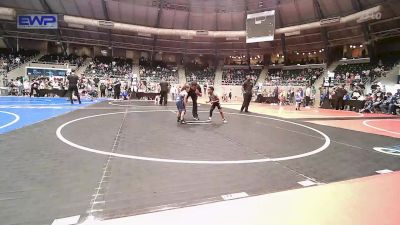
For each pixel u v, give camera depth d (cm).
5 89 2400
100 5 3178
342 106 2059
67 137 656
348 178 416
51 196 317
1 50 3394
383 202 327
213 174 417
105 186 353
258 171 439
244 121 1098
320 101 2364
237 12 3397
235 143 653
